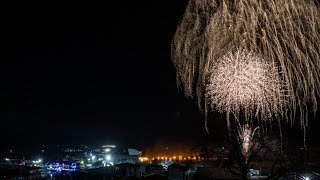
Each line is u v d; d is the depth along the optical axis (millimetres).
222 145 20031
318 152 22375
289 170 17297
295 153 17969
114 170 62969
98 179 62469
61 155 130125
